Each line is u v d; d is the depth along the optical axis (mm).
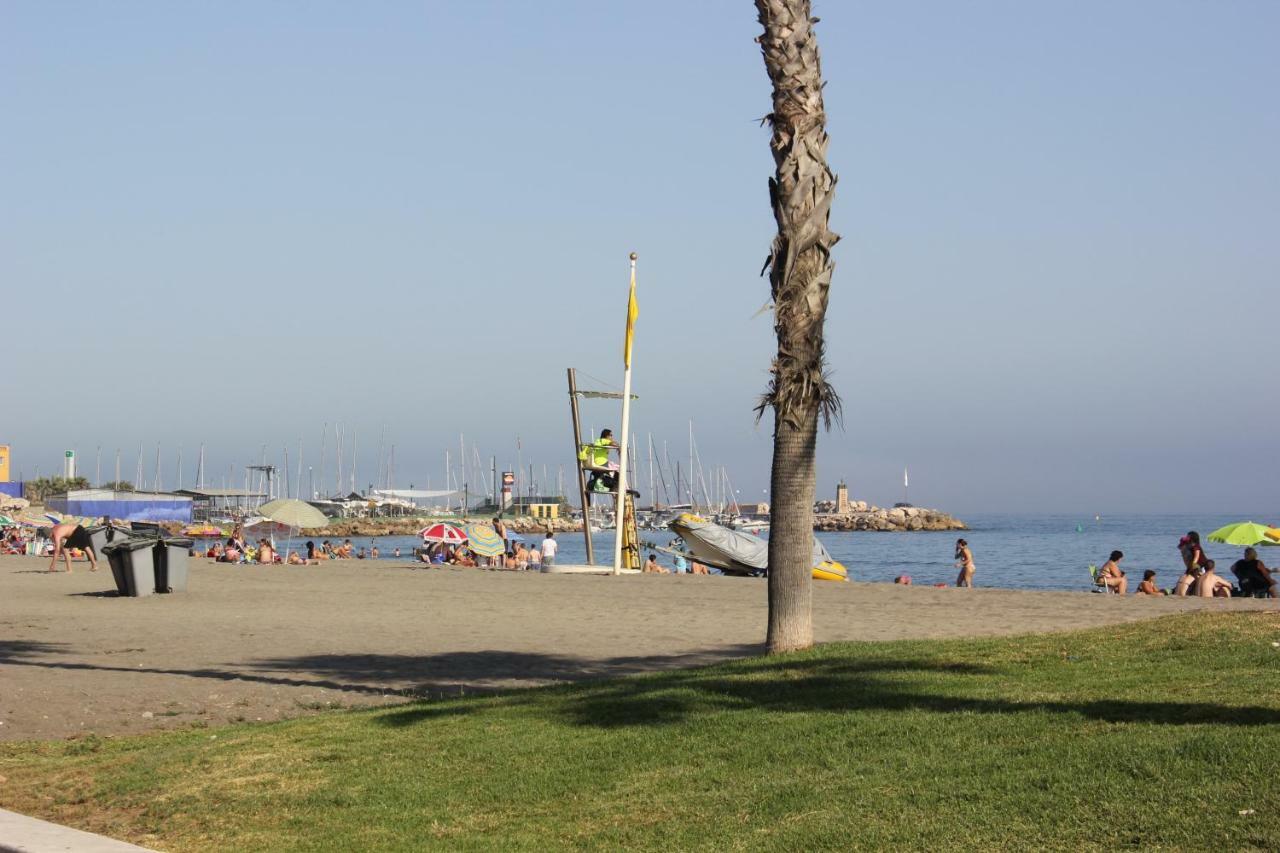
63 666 16094
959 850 6266
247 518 125000
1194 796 6512
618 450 40219
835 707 9633
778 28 12797
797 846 6602
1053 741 7938
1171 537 129500
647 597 27250
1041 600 24000
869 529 168875
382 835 7555
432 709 11211
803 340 12984
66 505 114562
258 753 9797
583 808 7773
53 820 8352
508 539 50375
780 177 12906
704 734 9133
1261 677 9664
